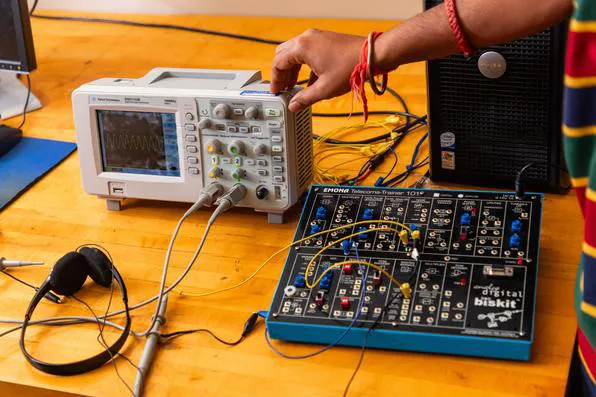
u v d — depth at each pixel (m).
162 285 1.03
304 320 0.96
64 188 1.35
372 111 1.49
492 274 0.98
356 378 0.92
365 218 1.09
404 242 1.04
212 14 1.98
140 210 1.27
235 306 1.05
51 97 1.63
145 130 1.20
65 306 1.08
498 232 1.03
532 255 1.00
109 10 2.04
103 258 1.09
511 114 1.17
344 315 0.96
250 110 1.12
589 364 0.83
